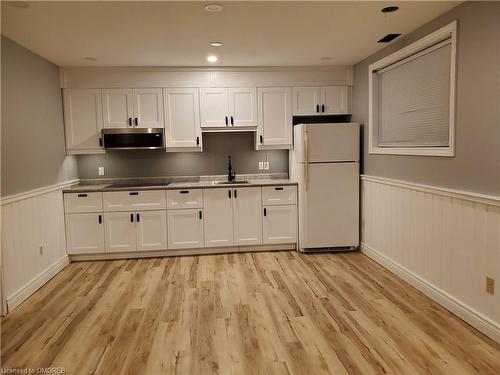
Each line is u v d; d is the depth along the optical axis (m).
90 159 5.16
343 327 2.86
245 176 5.41
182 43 3.73
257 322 2.97
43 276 3.91
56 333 2.85
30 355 2.55
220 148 5.35
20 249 3.47
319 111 5.00
